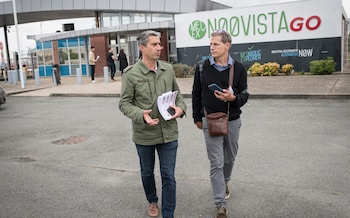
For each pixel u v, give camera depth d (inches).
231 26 748.6
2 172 218.1
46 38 1036.5
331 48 669.3
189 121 342.6
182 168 205.3
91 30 919.7
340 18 655.8
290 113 349.7
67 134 318.3
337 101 400.8
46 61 1182.9
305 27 683.4
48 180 199.3
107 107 462.6
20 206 165.5
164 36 917.8
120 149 256.8
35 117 420.5
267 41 720.3
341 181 173.6
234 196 162.7
